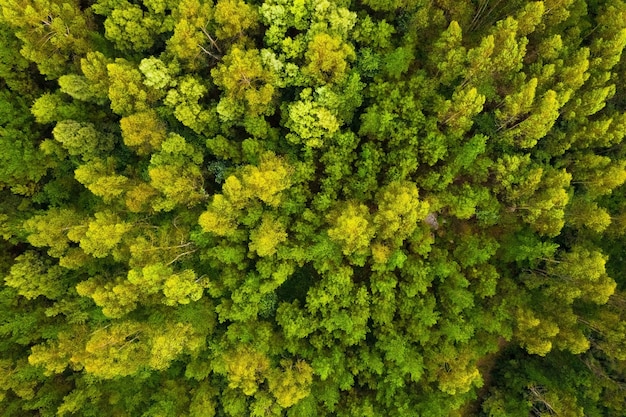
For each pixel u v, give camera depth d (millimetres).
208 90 36469
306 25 33750
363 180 36281
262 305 35750
